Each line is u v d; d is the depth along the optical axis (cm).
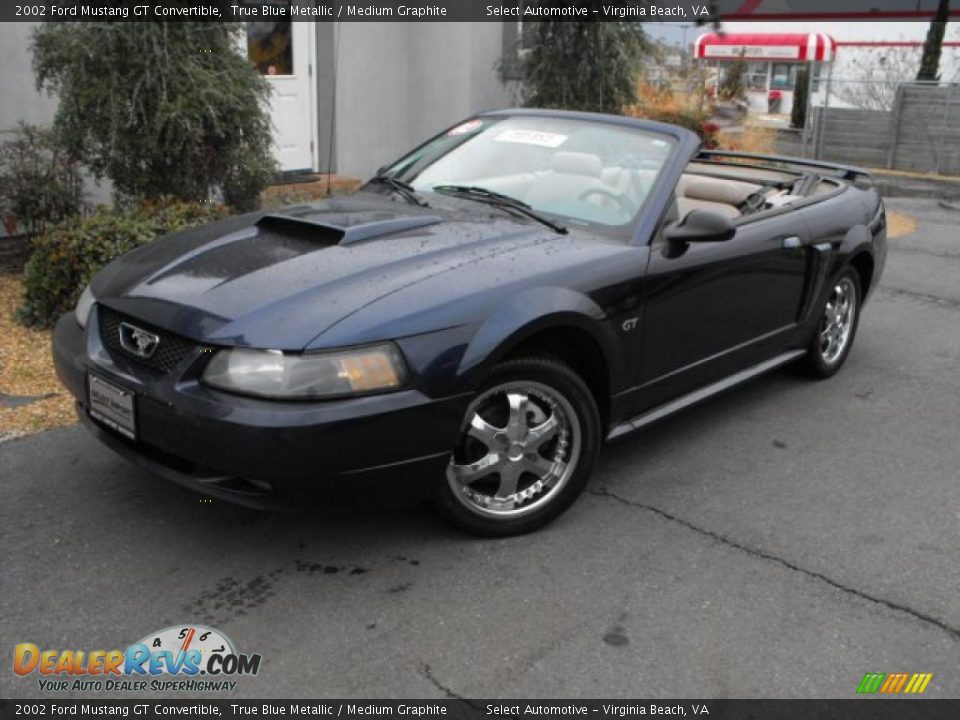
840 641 310
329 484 312
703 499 408
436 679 284
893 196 1545
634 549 363
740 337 469
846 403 534
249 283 338
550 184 439
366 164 1138
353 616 313
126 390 329
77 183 726
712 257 430
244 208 727
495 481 364
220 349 312
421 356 319
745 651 303
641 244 401
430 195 449
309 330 310
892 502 412
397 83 1149
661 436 478
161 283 350
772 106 3148
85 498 384
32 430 445
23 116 785
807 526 387
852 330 587
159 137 656
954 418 516
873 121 1912
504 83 1164
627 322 387
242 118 684
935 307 763
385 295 329
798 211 508
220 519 372
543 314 347
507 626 311
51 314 578
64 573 331
